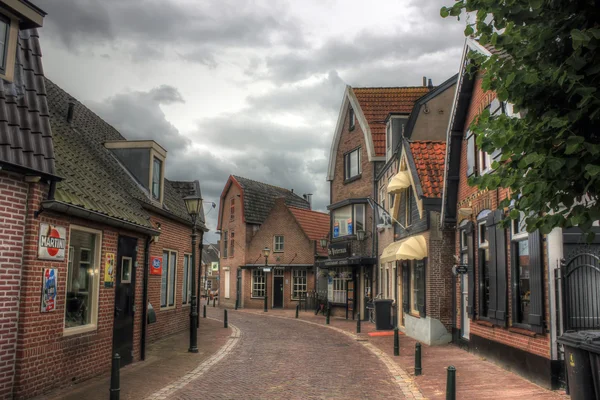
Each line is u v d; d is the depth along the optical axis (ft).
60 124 42.19
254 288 126.62
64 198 28.96
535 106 16.76
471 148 44.70
